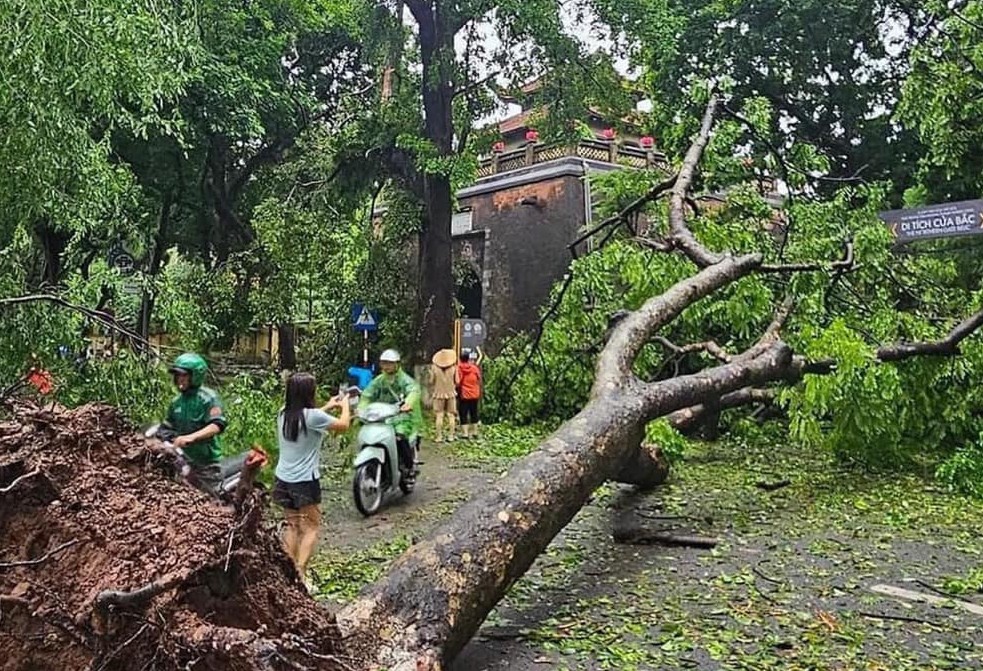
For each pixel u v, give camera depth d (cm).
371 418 901
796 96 2134
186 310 850
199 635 276
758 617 548
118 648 275
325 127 2214
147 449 346
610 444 620
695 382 777
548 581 627
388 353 938
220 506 327
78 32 660
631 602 578
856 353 934
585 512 852
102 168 757
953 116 1202
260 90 1770
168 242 2295
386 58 1920
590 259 1149
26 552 307
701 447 1261
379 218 2398
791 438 1138
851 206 1388
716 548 717
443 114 1944
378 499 879
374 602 419
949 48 1220
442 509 895
